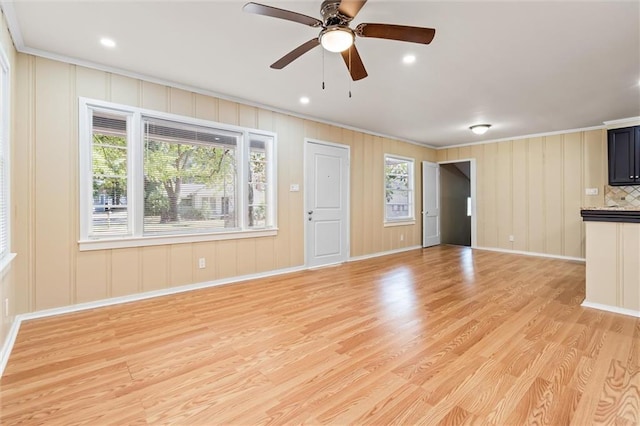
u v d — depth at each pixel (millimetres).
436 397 1663
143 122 3320
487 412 1541
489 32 2422
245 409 1573
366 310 2975
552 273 4465
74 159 2924
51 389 1729
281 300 3273
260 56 2863
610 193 5086
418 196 6938
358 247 5590
